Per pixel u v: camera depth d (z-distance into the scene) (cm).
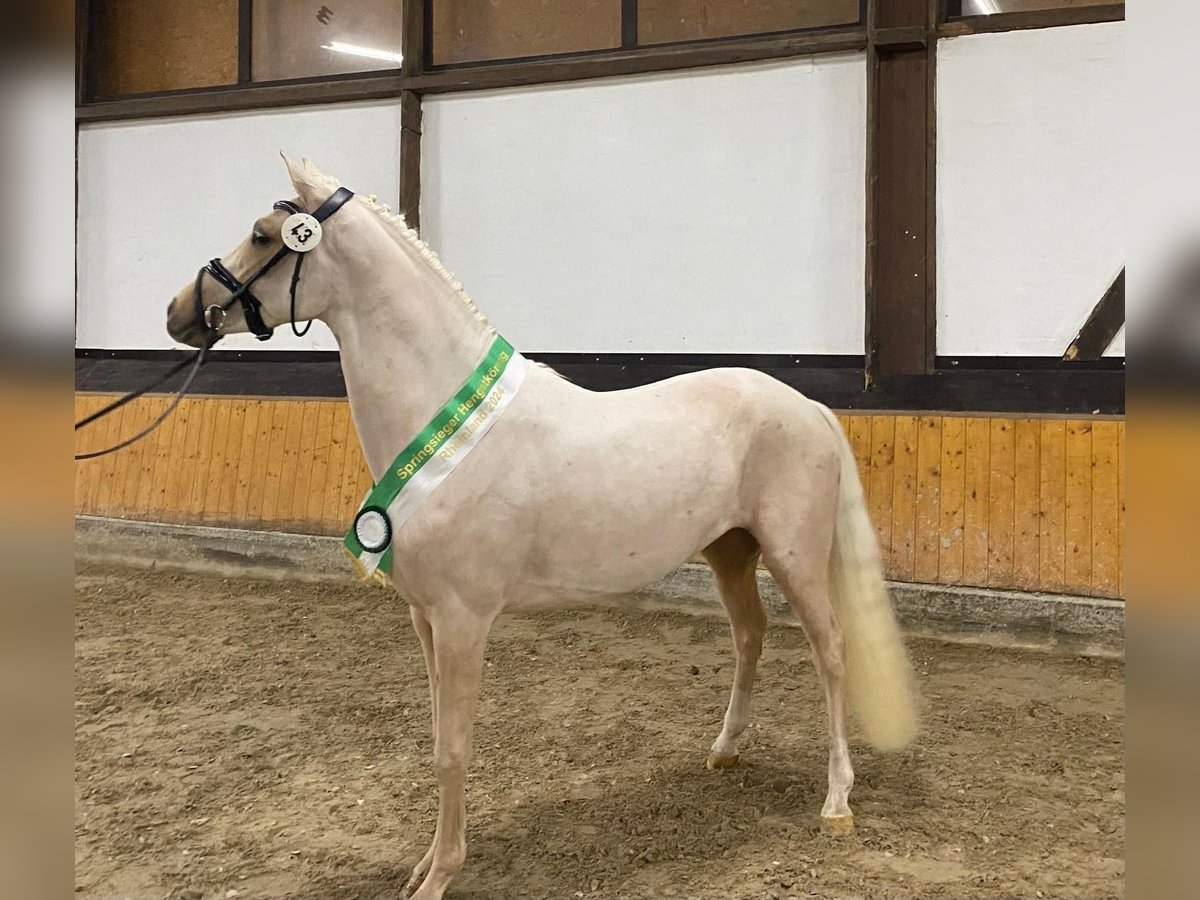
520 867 210
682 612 450
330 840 226
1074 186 417
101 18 621
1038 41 420
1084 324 417
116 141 611
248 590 504
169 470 577
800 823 230
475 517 189
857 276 454
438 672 191
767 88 467
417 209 538
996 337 432
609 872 207
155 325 609
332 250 193
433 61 546
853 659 233
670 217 489
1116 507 390
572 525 198
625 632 421
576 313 510
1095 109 412
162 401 592
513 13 529
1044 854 213
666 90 487
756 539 233
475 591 191
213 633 420
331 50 572
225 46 596
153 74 615
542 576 202
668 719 309
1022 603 392
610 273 502
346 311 194
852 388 454
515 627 432
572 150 508
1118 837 222
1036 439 409
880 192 448
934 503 421
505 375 199
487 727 303
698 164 482
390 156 549
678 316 489
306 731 301
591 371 506
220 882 206
